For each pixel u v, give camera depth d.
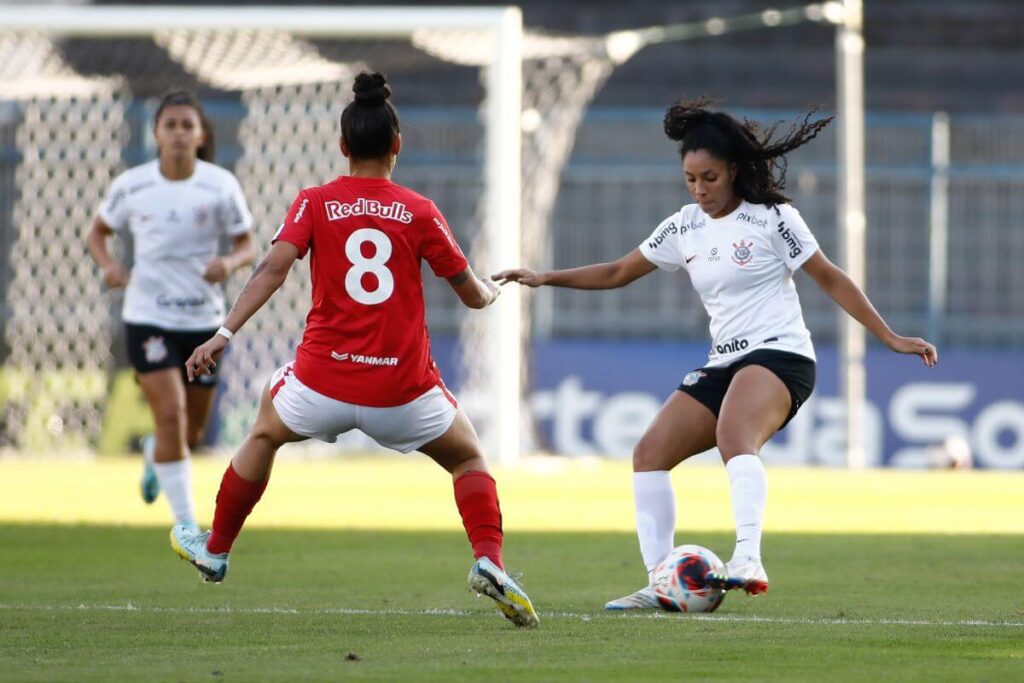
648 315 72.00
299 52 64.00
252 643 17.95
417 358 19.00
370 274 18.80
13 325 64.81
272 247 18.83
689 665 16.28
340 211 18.92
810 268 21.39
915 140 73.50
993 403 64.75
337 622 19.88
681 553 21.31
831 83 90.44
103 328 65.12
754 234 21.39
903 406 64.69
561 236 71.94
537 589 24.16
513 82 55.19
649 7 94.12
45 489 45.06
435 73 86.62
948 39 94.00
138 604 22.00
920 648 17.61
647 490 22.19
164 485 30.03
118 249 65.25
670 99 88.88
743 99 88.69
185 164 30.95
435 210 19.23
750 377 21.12
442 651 17.25
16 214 67.31
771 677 15.57
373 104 19.20
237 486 19.98
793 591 23.89
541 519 36.91
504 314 54.56
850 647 17.64
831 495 45.16
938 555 29.55
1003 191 73.94
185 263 30.89
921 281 74.31
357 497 43.25
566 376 64.19
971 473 56.28
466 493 19.36
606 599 22.81
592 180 71.88
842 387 63.84
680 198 71.81
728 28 92.62
